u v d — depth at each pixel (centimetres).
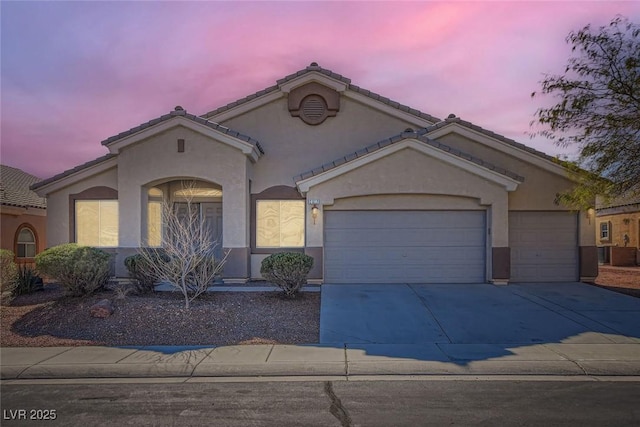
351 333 978
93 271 1197
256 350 865
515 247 1570
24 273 1374
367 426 551
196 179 1583
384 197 1507
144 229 1554
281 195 1636
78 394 677
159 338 942
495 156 1603
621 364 775
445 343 912
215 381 736
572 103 1301
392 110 1667
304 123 1667
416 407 611
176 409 611
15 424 565
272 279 1239
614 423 555
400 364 781
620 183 1327
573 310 1155
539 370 770
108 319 1026
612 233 2741
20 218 2150
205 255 1208
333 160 1659
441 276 1507
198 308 1087
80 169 1612
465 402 629
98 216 1627
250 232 1609
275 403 630
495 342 918
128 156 1539
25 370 769
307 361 793
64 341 927
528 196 1570
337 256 1508
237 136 1492
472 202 1503
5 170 2545
